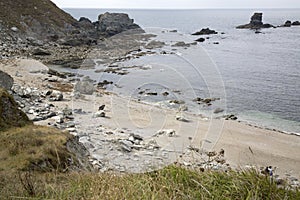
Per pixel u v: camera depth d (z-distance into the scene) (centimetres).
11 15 5653
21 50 4609
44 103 2094
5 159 848
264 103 2569
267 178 420
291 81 3397
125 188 395
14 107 1326
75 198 414
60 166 820
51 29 5881
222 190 404
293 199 395
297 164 1495
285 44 6756
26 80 2830
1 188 493
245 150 1548
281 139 1838
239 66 3778
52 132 1058
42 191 450
